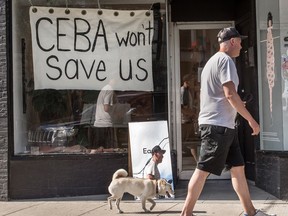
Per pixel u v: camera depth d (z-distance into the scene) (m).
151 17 8.34
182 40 9.30
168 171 7.46
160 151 7.49
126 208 7.09
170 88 8.62
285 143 7.73
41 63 8.20
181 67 9.29
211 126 5.48
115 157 8.04
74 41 8.26
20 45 8.14
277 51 7.92
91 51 8.28
